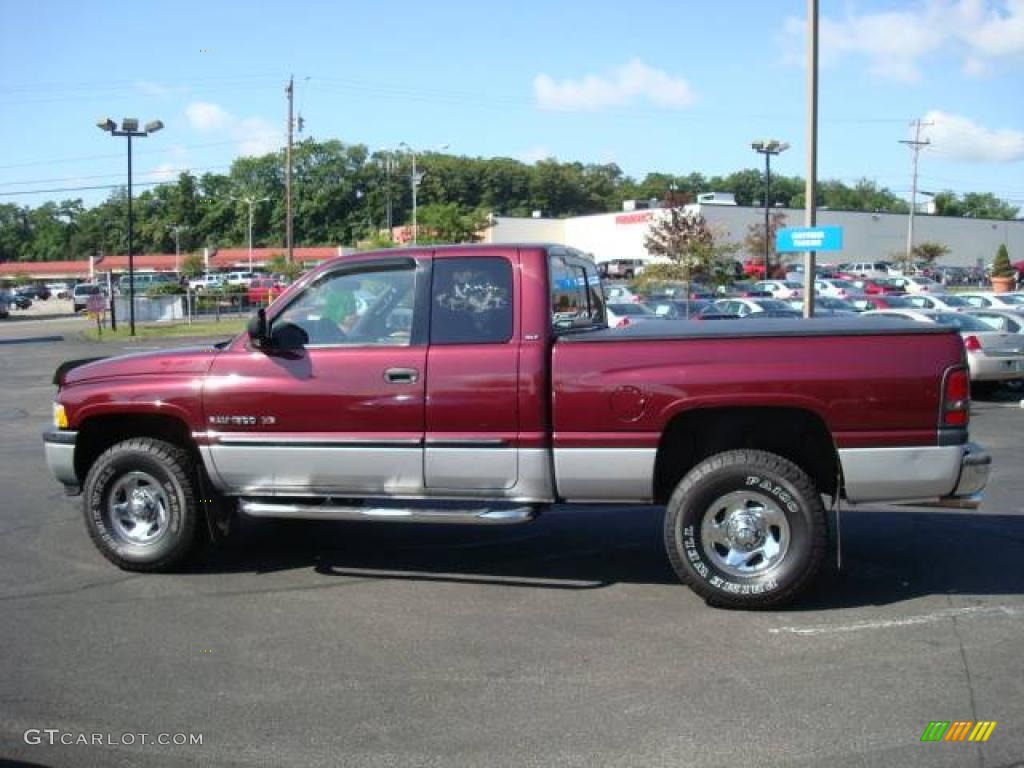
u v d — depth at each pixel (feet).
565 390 18.33
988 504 27.50
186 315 150.30
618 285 117.60
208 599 19.31
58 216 552.41
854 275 207.62
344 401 19.24
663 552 22.63
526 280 18.84
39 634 17.33
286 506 19.76
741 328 18.53
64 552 22.88
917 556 21.94
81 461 21.88
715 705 14.10
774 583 17.83
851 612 18.12
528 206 485.97
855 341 17.47
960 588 19.54
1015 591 19.33
